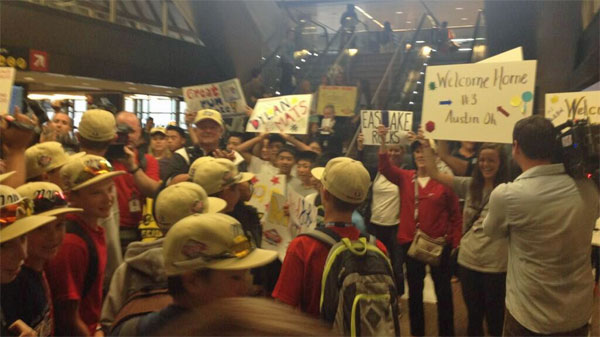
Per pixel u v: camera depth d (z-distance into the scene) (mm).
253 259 1705
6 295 1910
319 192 3943
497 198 2611
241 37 14219
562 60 9227
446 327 4441
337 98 8188
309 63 14742
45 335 2086
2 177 2109
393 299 2104
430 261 4270
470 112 3631
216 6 13477
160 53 12234
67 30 9609
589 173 2502
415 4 18812
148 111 12219
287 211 3498
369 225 5785
